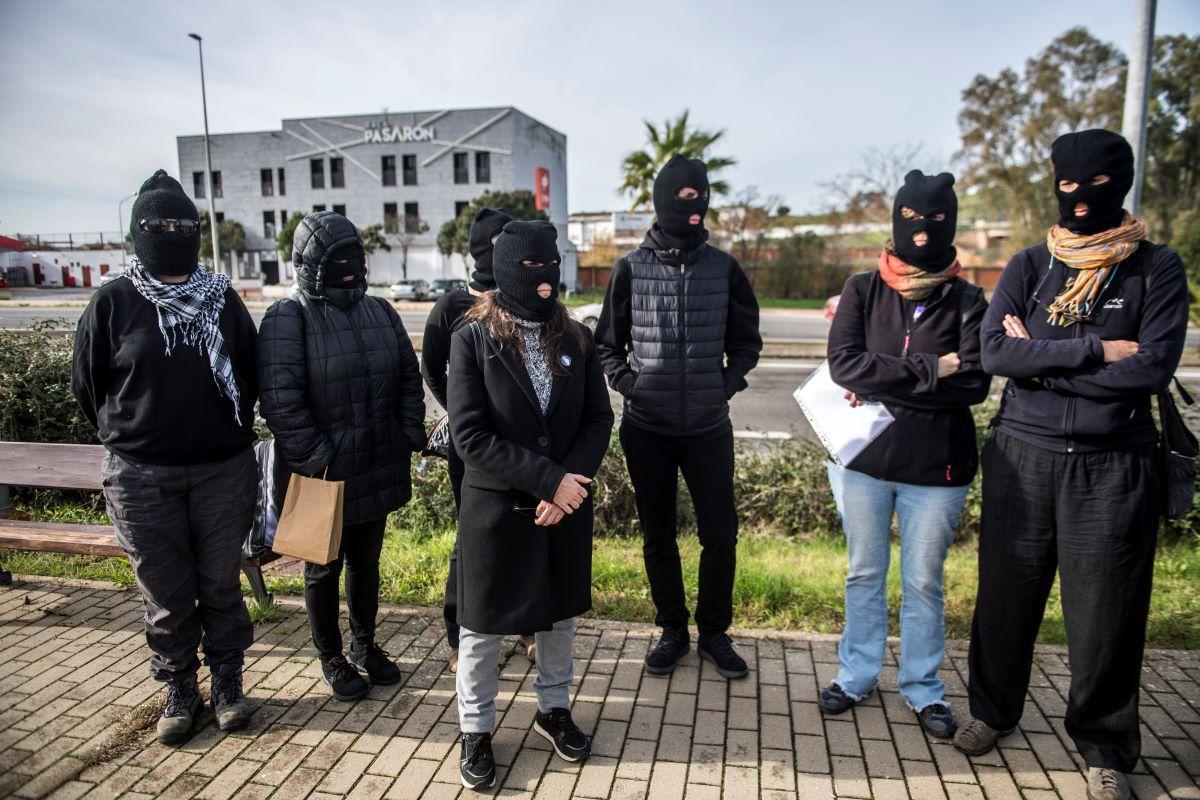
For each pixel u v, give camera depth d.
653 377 3.03
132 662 3.19
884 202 33.38
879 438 2.65
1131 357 2.21
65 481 3.81
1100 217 2.35
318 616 2.88
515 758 2.59
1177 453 2.27
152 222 2.49
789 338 16.84
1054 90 28.03
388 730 2.74
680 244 3.04
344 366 2.76
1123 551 2.29
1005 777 2.48
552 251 2.40
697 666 3.18
